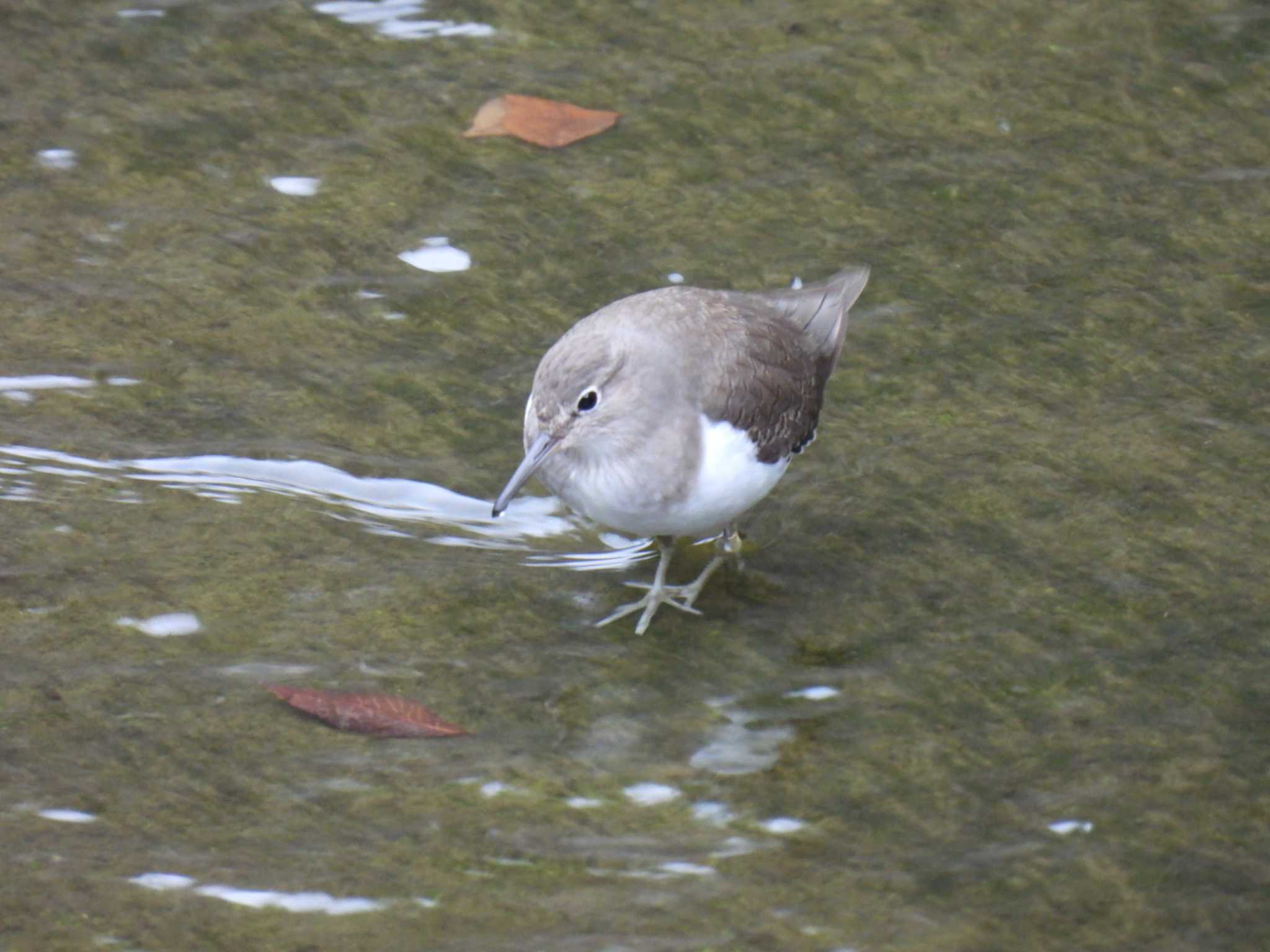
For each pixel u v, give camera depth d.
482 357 13.16
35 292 13.62
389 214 14.83
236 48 17.27
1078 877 8.66
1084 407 12.58
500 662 10.29
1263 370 12.93
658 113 16.28
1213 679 10.07
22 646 10.14
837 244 14.47
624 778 9.37
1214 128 16.06
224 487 11.71
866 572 11.11
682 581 11.18
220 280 13.90
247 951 8.06
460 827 8.95
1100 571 11.00
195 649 10.22
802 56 17.19
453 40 17.48
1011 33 17.55
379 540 11.34
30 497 11.45
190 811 8.98
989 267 14.20
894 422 12.48
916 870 8.70
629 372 10.20
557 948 8.12
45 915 8.22
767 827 9.02
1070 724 9.77
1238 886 8.59
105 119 15.99
